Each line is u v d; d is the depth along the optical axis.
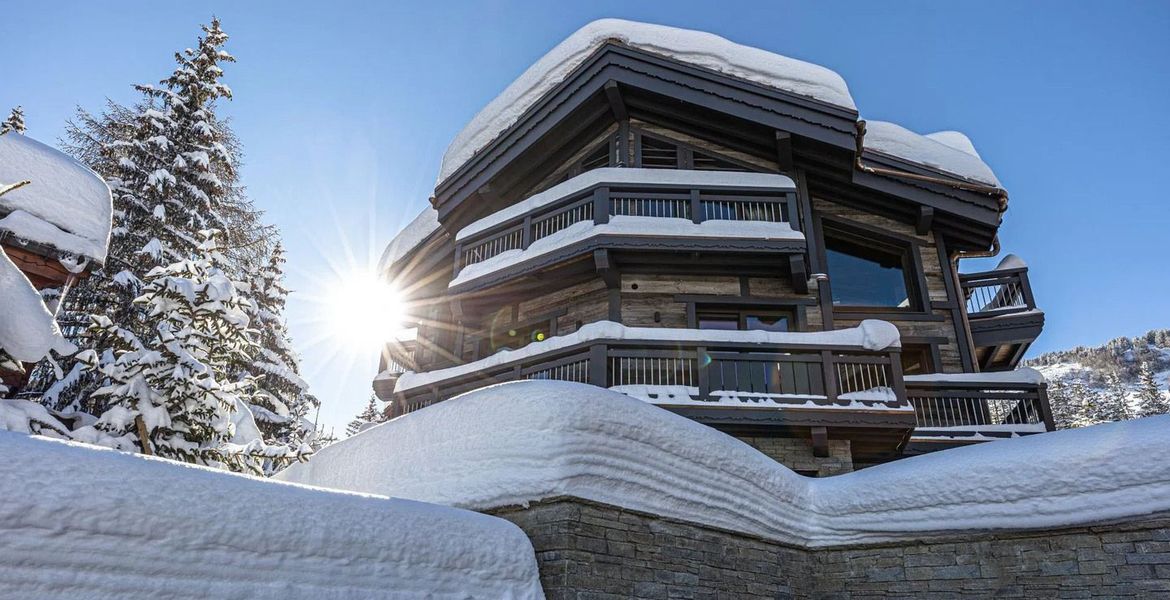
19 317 5.17
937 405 9.36
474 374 10.02
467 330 12.27
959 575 4.24
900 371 8.23
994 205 10.65
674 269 10.24
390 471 4.52
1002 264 12.23
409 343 14.22
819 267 10.47
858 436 8.30
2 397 6.62
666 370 8.95
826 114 10.23
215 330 7.26
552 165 12.53
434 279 14.13
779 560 4.64
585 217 10.48
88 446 2.27
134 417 6.35
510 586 3.33
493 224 11.45
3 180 7.00
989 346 11.70
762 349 8.62
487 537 3.33
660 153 11.77
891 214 11.25
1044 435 4.34
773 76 10.63
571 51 11.84
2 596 1.91
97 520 2.12
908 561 4.47
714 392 8.34
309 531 2.62
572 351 8.90
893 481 4.69
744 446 4.77
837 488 4.98
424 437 4.45
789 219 9.97
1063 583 3.88
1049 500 3.99
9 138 7.44
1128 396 48.75
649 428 4.09
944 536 4.36
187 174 14.01
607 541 3.69
